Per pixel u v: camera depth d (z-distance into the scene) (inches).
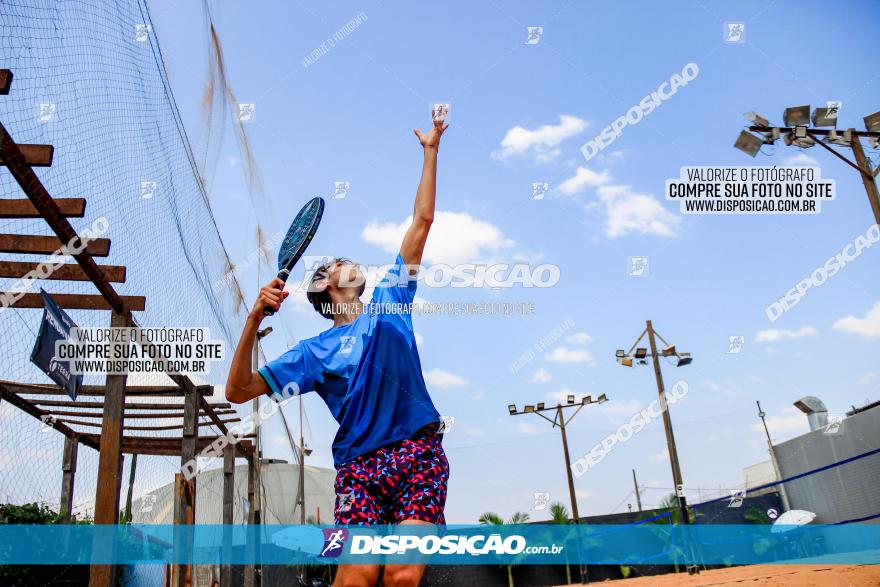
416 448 81.0
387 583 76.0
